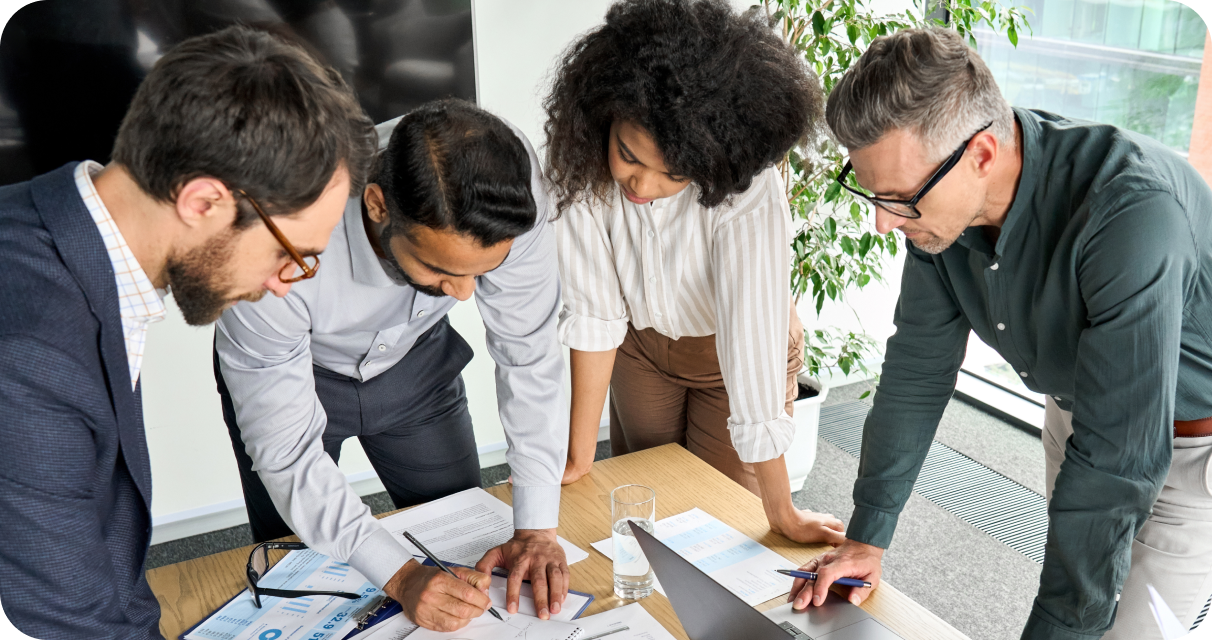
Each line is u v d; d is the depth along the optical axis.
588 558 1.29
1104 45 2.98
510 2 2.67
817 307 2.72
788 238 1.41
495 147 0.95
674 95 1.10
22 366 0.71
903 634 1.12
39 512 0.75
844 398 3.67
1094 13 2.99
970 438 3.28
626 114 1.15
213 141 0.70
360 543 1.18
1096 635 1.08
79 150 2.29
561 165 1.31
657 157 1.18
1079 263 1.09
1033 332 1.29
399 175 0.94
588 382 1.57
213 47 0.72
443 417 1.65
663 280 1.56
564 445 1.35
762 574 1.25
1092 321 1.05
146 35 2.26
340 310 1.28
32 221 0.73
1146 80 2.87
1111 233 1.03
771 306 1.40
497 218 0.95
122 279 0.78
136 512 0.92
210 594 1.20
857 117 1.05
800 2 2.65
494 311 1.32
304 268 0.82
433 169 0.93
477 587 1.17
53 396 0.73
